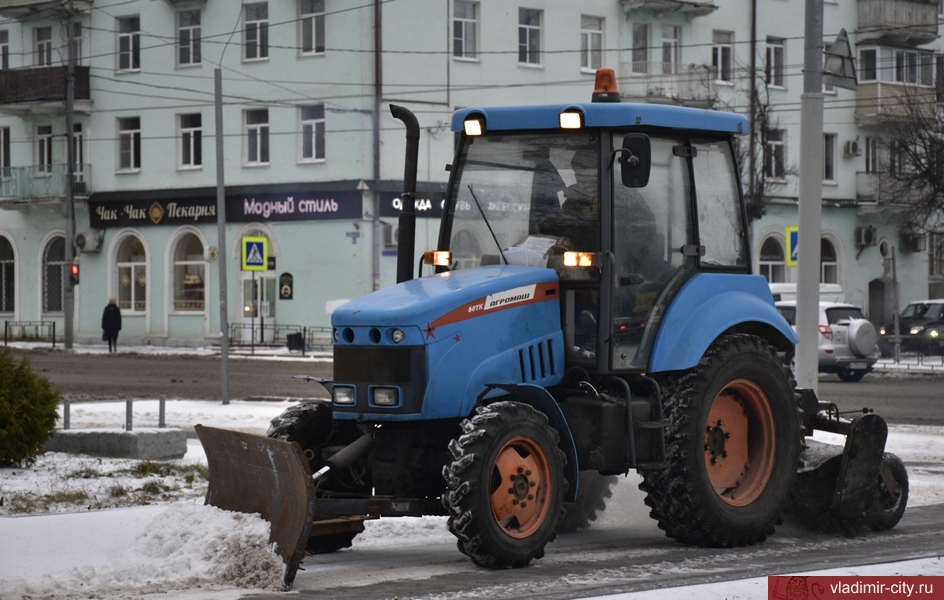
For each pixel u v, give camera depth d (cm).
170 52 4400
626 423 876
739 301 959
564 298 898
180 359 3800
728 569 816
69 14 4397
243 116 4262
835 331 2992
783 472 950
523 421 816
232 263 4297
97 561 804
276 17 4147
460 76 4097
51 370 3228
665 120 923
